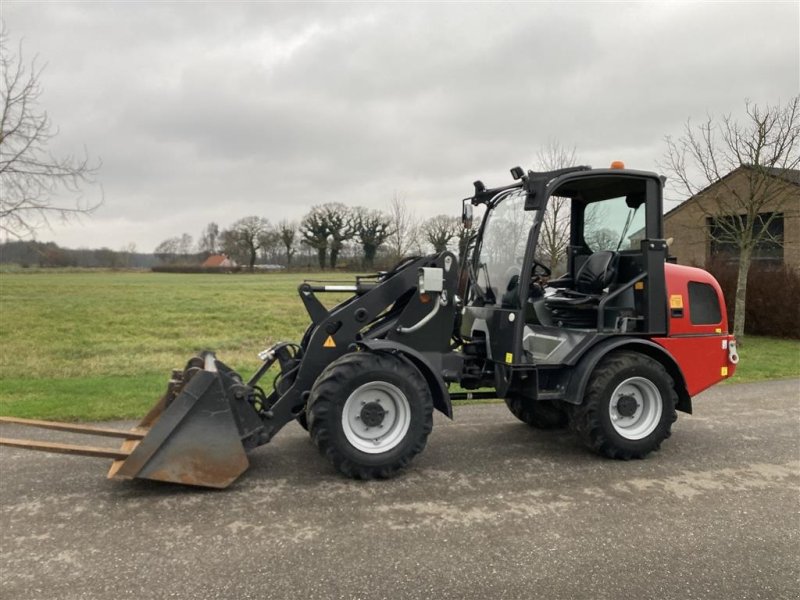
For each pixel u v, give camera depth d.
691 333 5.68
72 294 31.05
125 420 6.35
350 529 3.81
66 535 3.67
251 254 77.62
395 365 4.75
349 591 3.09
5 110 14.16
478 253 6.07
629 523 3.95
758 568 3.38
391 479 4.73
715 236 16.14
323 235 70.62
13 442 4.21
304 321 20.55
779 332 15.79
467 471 4.96
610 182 5.59
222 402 4.38
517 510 4.15
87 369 10.02
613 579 3.24
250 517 3.97
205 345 14.27
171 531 3.75
